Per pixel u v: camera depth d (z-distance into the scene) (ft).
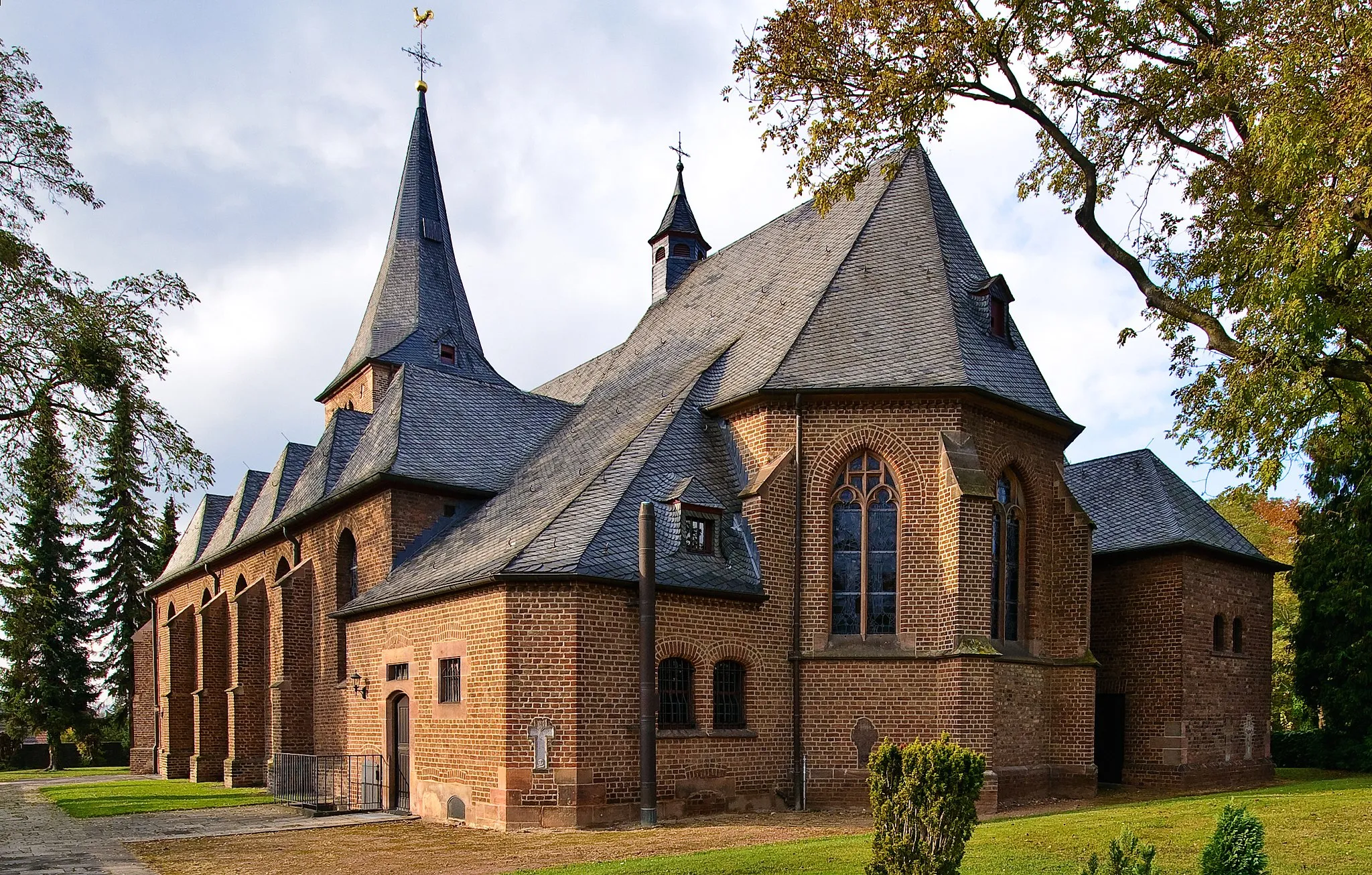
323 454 101.81
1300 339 44.11
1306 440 50.57
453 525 85.71
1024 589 72.69
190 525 146.82
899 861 29.07
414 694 70.64
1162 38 54.13
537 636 60.34
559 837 55.42
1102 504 88.38
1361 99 40.16
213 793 92.27
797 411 71.05
